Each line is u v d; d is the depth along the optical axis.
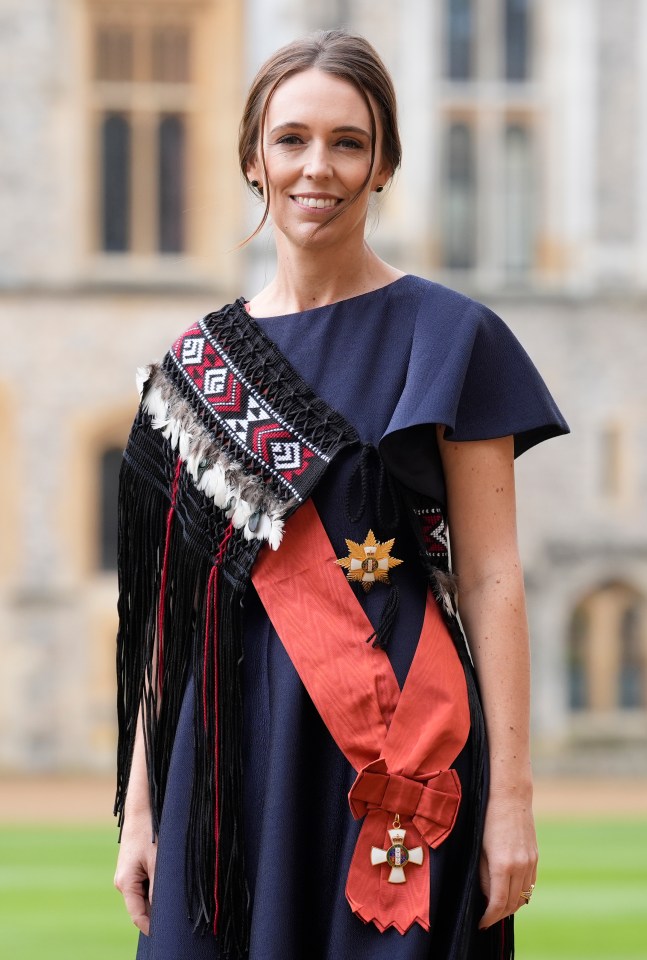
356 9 33.03
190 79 33.16
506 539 3.06
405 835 2.84
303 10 33.00
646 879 12.89
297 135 3.04
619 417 32.56
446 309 3.04
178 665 3.08
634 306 32.72
